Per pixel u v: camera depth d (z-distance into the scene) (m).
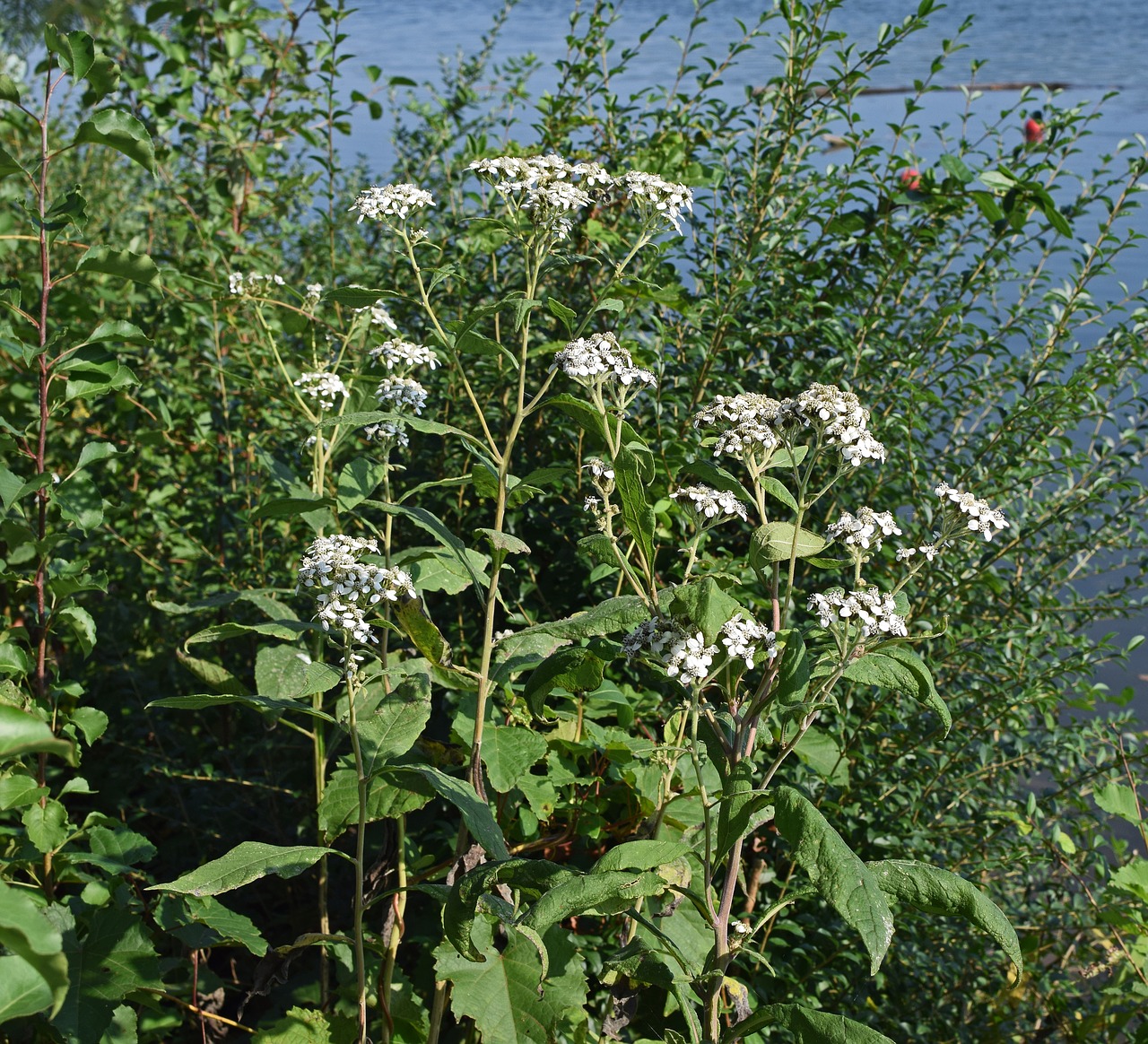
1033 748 4.03
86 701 4.23
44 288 2.93
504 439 4.20
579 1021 2.86
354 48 16.98
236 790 4.01
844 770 3.05
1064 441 4.04
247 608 4.18
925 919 3.51
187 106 5.02
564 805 3.18
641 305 4.19
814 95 4.23
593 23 4.69
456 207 4.80
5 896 1.50
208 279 4.48
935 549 2.40
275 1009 3.34
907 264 4.11
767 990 3.47
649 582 2.45
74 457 4.65
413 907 3.61
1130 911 3.33
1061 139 4.19
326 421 2.73
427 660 3.00
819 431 2.38
